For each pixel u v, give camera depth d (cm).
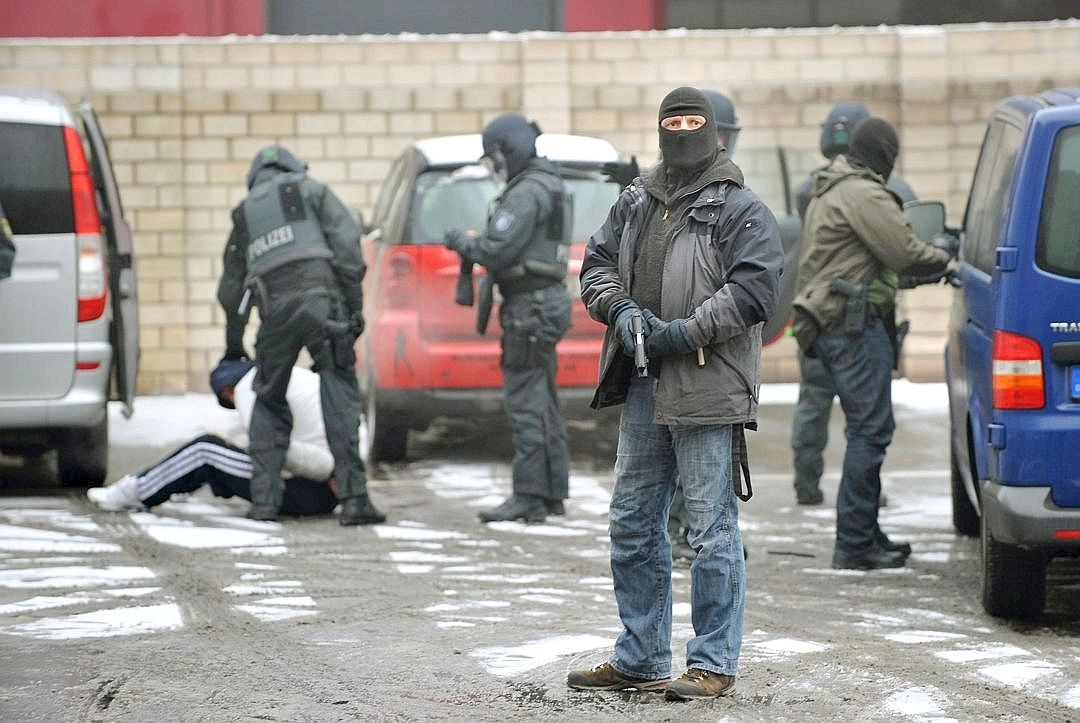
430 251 2533
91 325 2272
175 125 3562
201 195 3578
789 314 2723
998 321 1526
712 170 1286
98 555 1919
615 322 1282
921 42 3588
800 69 3612
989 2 4375
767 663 1427
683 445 1291
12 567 1847
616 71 3609
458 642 1509
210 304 3594
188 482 2200
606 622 1591
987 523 1574
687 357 1270
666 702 1298
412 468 2653
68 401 2266
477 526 2128
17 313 2252
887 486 2461
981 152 1969
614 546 1331
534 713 1277
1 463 2705
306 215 2122
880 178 1844
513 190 2084
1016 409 1511
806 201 2303
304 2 4200
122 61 3547
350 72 3600
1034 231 1516
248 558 1906
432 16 4253
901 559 1884
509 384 2158
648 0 4300
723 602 1304
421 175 2602
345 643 1507
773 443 2889
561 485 2175
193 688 1354
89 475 2412
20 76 3534
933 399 3344
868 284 1831
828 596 1727
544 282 2122
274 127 3591
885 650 1480
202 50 3569
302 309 2091
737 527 1309
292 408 2205
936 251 1811
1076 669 1412
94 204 2283
